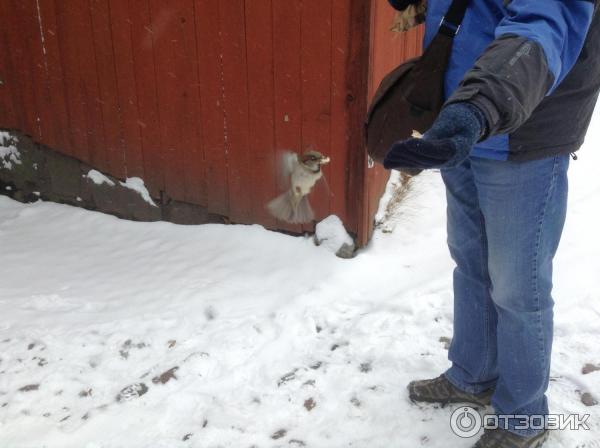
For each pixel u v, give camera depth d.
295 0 3.63
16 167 5.04
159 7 4.04
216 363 3.11
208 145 4.23
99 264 4.16
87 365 3.15
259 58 3.85
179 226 4.52
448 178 2.33
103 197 4.79
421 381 2.77
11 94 4.84
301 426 2.69
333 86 3.70
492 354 2.53
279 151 4.01
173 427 2.71
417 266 3.84
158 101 4.30
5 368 3.13
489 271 2.24
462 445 2.52
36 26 4.53
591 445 2.47
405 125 2.12
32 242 4.50
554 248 2.17
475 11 1.92
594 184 4.64
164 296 3.71
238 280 3.83
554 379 2.85
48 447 2.62
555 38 1.58
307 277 3.80
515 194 2.03
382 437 2.60
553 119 1.91
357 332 3.28
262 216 4.24
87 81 4.50
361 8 3.48
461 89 1.49
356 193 3.86
